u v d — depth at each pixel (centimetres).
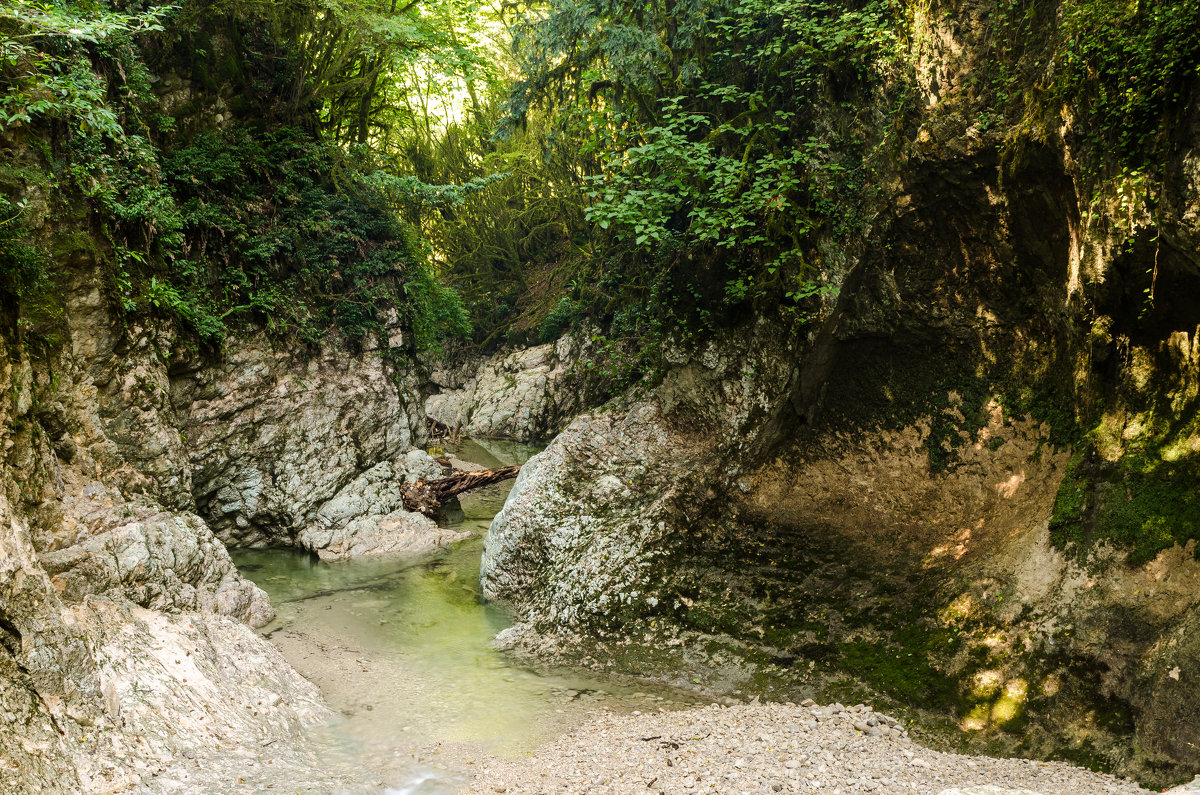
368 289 1589
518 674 853
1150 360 700
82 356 866
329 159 1616
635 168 1130
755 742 641
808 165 938
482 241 3000
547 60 1129
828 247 924
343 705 768
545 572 1039
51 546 685
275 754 624
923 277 912
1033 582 711
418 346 1803
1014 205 806
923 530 891
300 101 1578
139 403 945
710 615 889
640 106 1120
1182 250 597
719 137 1038
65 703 533
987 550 802
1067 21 689
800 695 759
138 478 884
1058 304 811
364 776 608
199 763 567
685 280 1074
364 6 1499
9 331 675
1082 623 645
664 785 565
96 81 836
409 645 942
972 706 668
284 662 820
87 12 768
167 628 722
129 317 964
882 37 880
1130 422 707
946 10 838
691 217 1046
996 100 795
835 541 929
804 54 945
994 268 871
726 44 1047
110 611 679
